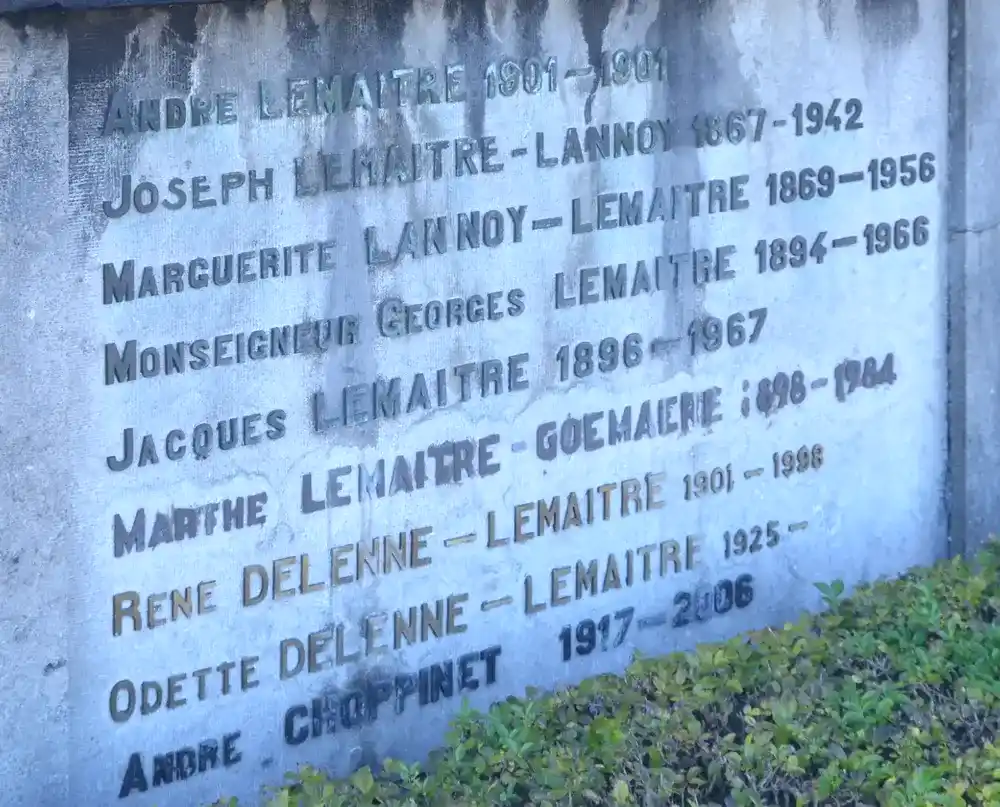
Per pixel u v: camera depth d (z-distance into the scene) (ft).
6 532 15.26
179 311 15.88
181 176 15.72
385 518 17.39
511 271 17.79
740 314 19.56
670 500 19.34
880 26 20.11
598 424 18.65
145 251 15.62
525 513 18.29
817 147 19.88
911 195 20.77
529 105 17.63
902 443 21.18
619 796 14.49
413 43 16.81
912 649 17.42
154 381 15.84
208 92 15.75
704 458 19.53
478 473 17.92
